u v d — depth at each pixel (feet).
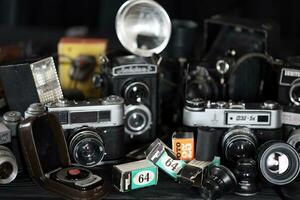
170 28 3.60
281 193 3.29
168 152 3.37
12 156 3.26
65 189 3.16
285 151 3.28
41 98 3.49
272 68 3.71
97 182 3.18
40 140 3.30
